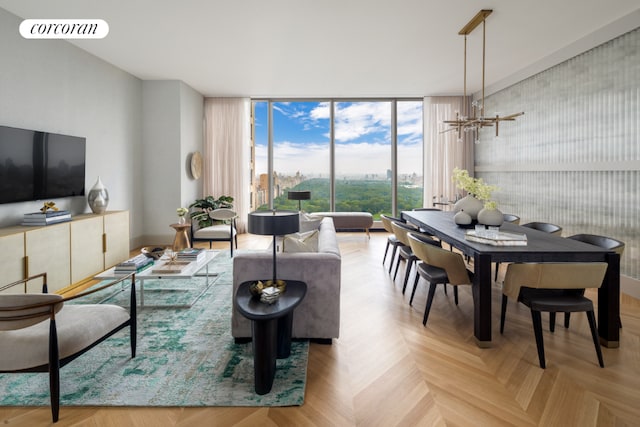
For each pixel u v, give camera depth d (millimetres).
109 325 2070
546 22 3842
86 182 4625
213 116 7125
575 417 1763
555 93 4766
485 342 2494
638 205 3607
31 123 3713
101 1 3344
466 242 2801
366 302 3424
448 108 7145
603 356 2381
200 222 6219
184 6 3463
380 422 1729
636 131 3596
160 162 5961
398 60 5074
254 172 7543
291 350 2445
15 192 3467
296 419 1745
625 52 3711
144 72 5523
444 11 3598
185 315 3068
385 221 4570
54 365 1694
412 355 2396
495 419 1750
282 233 2205
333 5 3467
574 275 2232
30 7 3414
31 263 3180
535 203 5238
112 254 4457
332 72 5617
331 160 7504
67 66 4238
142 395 1918
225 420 1735
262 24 3877
